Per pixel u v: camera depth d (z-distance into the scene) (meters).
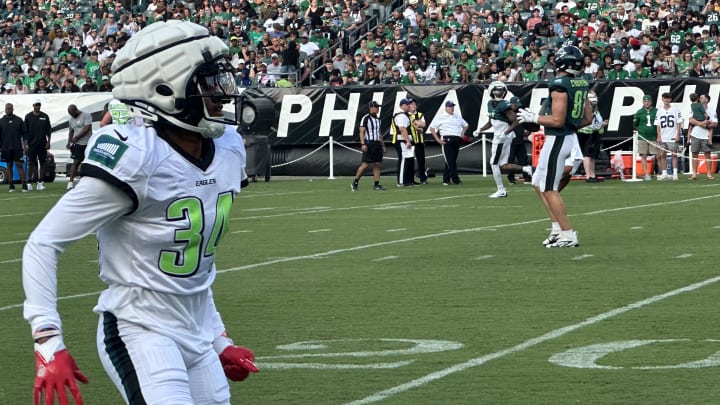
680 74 60.78
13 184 54.69
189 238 8.44
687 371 13.89
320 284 21.86
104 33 76.00
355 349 15.59
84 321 18.38
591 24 65.75
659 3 67.12
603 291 20.30
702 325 16.89
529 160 56.62
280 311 18.86
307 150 62.06
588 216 35.28
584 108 26.83
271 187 53.34
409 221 34.84
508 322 17.42
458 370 14.16
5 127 53.16
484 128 54.16
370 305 19.25
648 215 35.25
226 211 8.72
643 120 53.00
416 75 64.12
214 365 8.72
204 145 8.66
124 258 8.41
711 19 65.56
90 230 8.15
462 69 62.06
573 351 15.20
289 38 69.12
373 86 61.00
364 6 72.56
